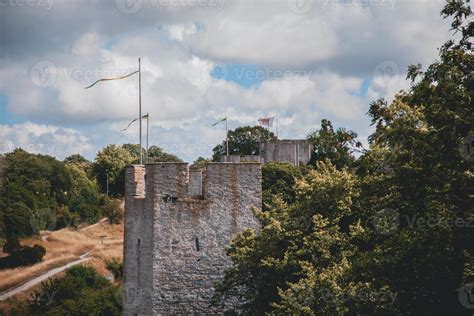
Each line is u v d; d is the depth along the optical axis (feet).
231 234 176.35
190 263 175.22
